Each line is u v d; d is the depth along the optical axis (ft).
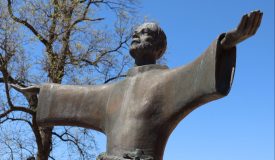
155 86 16.80
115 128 16.94
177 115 16.29
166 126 16.49
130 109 16.84
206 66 15.25
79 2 52.29
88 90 18.56
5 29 46.65
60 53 51.19
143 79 17.30
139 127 16.37
